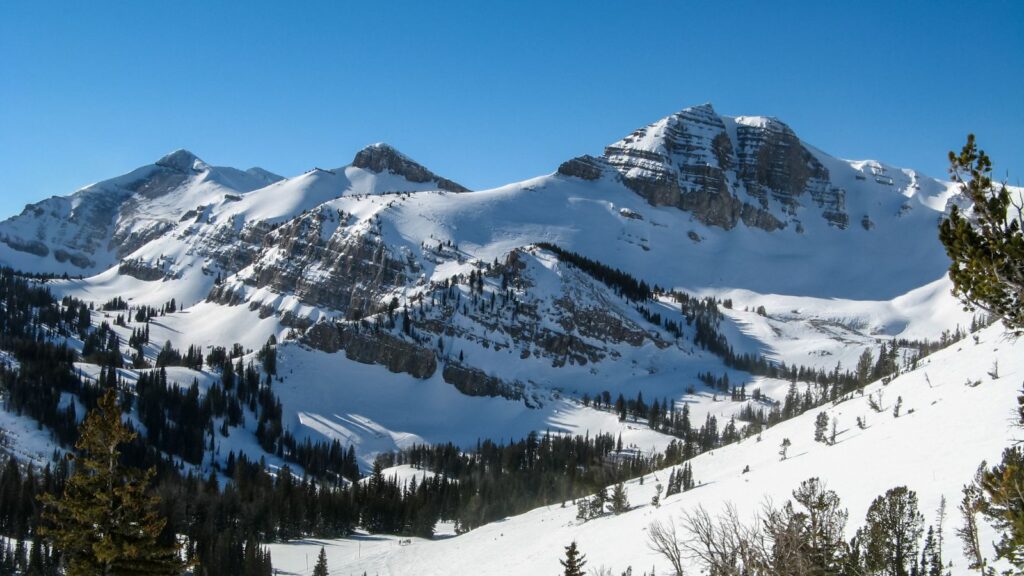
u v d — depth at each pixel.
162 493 150.88
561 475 198.62
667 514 115.19
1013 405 92.31
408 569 139.62
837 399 180.62
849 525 70.75
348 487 197.25
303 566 143.50
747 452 166.00
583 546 119.31
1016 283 26.91
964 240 27.67
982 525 55.62
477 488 197.25
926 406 122.69
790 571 36.72
